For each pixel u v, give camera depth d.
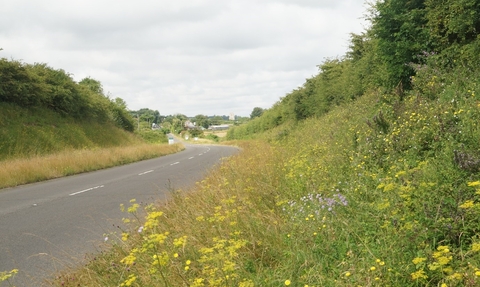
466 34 11.27
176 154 33.59
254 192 6.70
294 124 33.78
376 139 8.26
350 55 22.86
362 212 4.75
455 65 11.08
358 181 5.99
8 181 13.80
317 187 6.54
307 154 10.51
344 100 22.89
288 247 4.30
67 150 24.86
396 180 5.63
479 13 10.36
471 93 8.31
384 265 3.41
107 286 4.09
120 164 22.53
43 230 6.95
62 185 13.14
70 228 6.99
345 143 9.84
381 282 3.20
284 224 4.93
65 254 5.61
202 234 5.00
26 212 8.59
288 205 5.84
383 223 4.29
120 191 10.91
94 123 36.56
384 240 3.80
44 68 32.00
